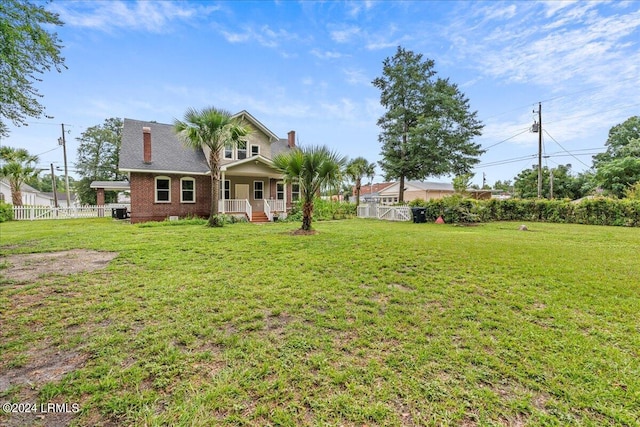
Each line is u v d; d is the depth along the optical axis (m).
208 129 12.04
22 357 2.49
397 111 22.59
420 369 2.33
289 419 1.83
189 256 6.37
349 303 3.72
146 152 15.63
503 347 2.66
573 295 3.90
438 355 2.53
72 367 2.35
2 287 4.28
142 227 12.36
